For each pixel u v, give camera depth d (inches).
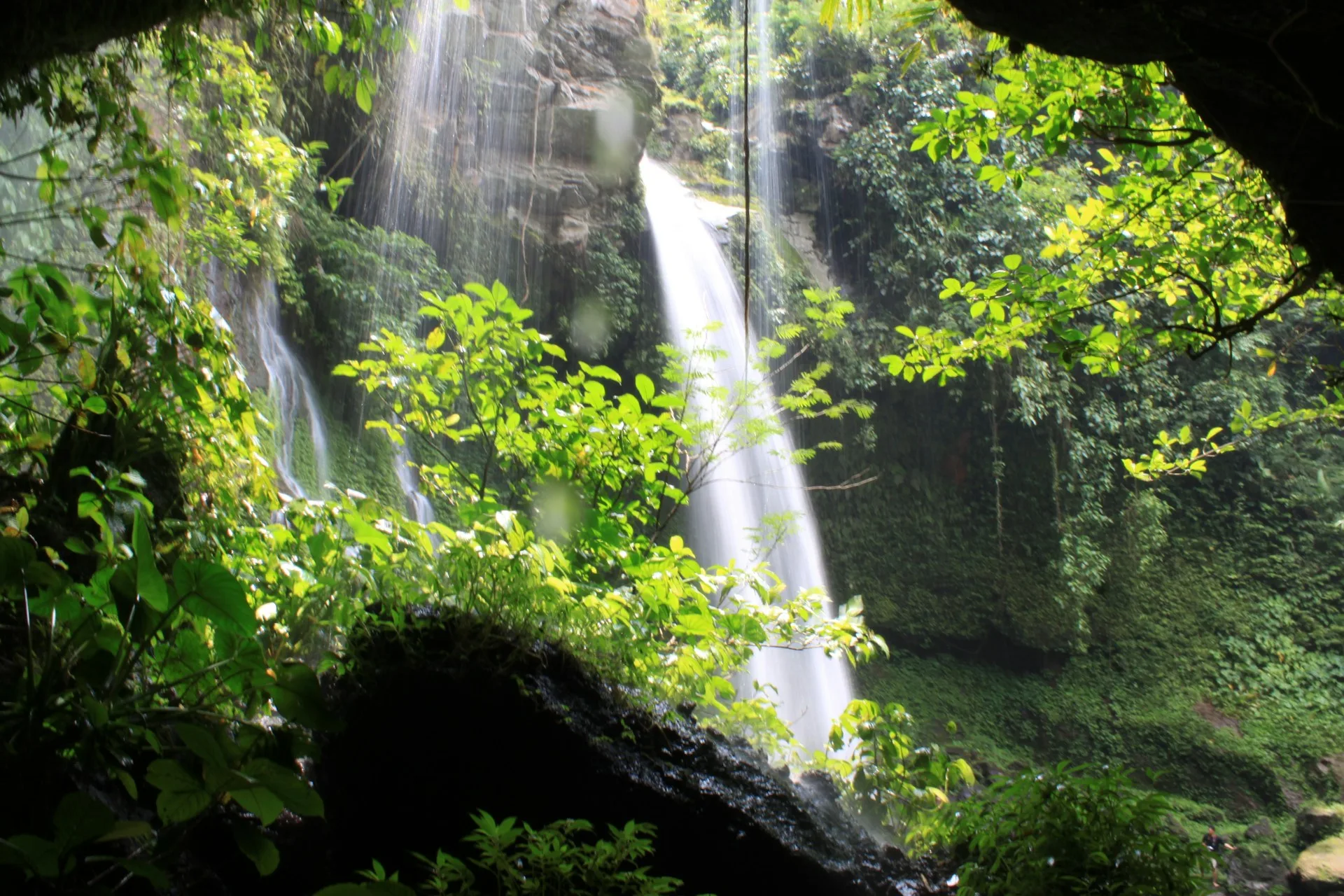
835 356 558.3
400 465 378.0
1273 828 491.5
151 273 126.0
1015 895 117.1
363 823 123.8
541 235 458.3
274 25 179.8
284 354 343.3
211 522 132.4
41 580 84.0
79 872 83.0
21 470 127.6
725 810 123.4
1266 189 146.6
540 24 479.2
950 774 155.3
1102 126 151.4
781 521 195.2
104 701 84.8
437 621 130.2
